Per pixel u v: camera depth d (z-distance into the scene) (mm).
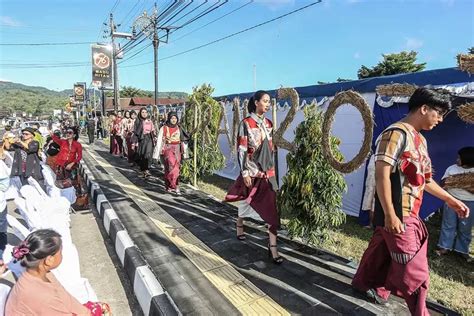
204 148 7902
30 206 3436
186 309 2822
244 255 3883
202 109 7695
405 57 27328
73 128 6637
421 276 2219
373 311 2750
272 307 2828
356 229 5199
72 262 2914
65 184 6211
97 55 24047
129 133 10836
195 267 3594
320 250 3941
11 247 3113
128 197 6645
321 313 2730
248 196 3693
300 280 3283
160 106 13320
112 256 4141
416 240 2250
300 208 4008
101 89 25922
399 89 3283
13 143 6086
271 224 3602
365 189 5336
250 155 3639
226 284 3219
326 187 3816
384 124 5352
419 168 2197
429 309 2797
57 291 2086
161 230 4746
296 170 3977
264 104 3613
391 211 2170
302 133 3936
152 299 2664
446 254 4250
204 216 5414
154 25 14461
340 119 6023
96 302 2541
